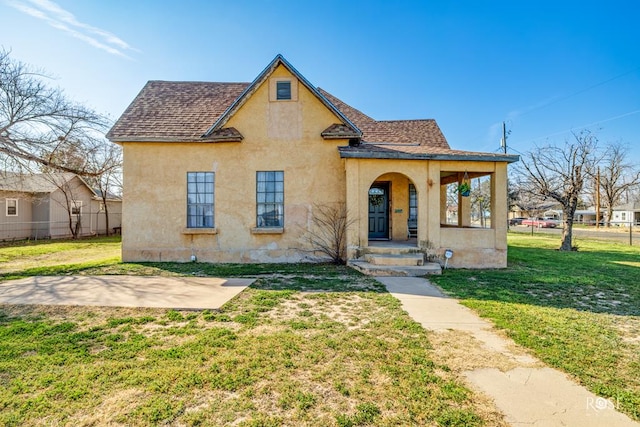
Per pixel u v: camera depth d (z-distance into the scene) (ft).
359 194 33.55
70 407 9.43
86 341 14.28
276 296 21.70
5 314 18.01
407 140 43.27
